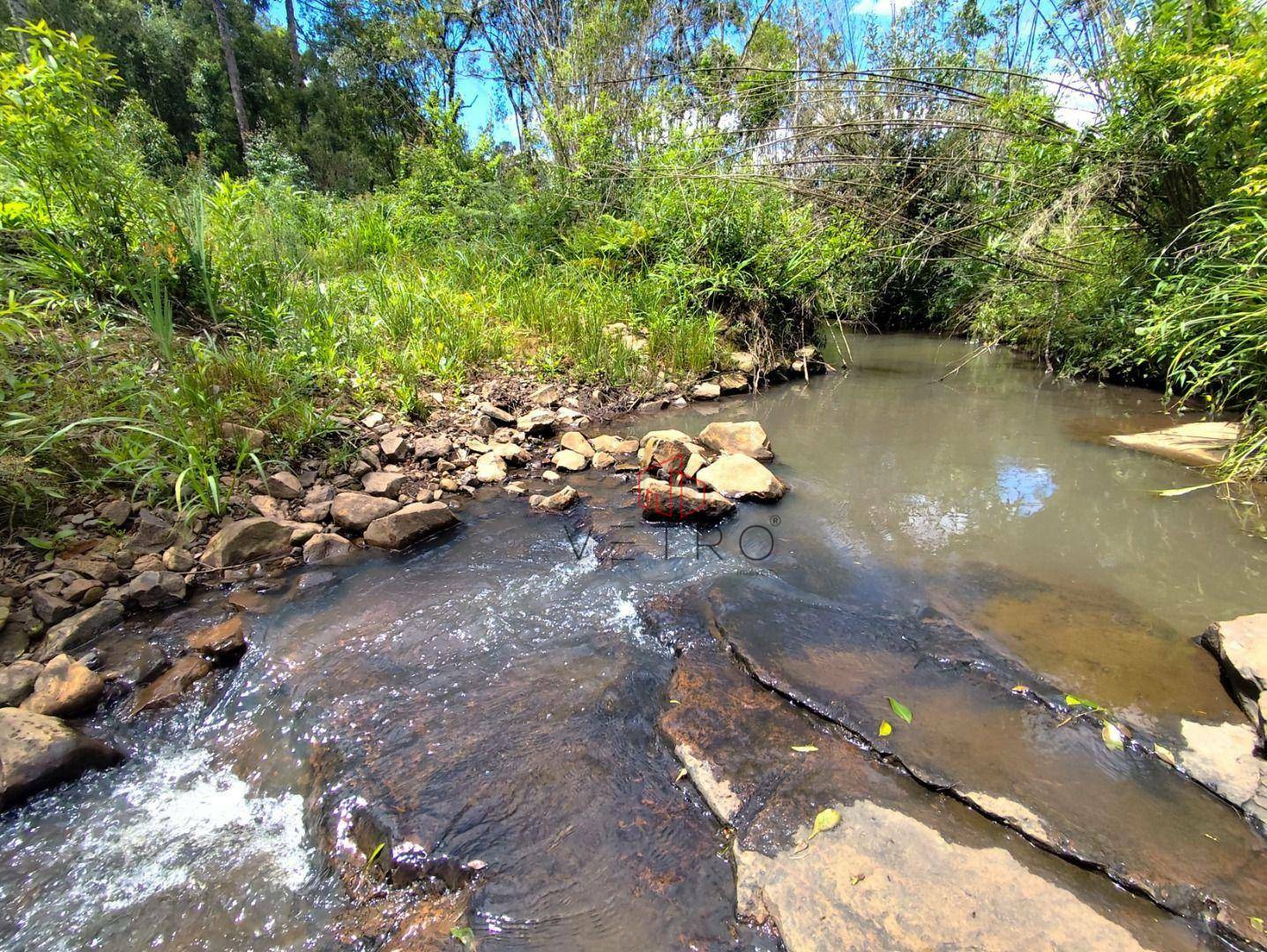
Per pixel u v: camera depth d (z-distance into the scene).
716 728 1.93
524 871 1.53
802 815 1.62
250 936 1.45
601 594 2.67
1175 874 1.43
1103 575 2.73
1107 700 1.97
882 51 9.64
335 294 5.46
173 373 3.34
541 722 1.99
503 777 1.79
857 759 1.79
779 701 2.03
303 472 3.45
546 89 10.04
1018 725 1.89
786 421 5.01
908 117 7.80
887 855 1.50
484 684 2.16
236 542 2.79
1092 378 6.16
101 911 1.51
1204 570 2.74
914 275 8.43
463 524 3.28
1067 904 1.38
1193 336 4.47
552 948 1.36
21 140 3.51
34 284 3.77
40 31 3.47
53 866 1.61
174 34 20.33
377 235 7.77
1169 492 3.53
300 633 2.43
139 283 3.89
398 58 16.80
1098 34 5.46
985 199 7.31
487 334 5.65
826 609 2.51
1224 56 4.23
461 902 1.47
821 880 1.45
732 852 1.54
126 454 2.92
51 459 2.81
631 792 1.74
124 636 2.38
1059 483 3.71
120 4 19.19
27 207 3.79
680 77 9.22
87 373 3.18
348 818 1.70
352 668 2.24
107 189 3.90
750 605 2.54
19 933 1.45
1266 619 2.18
